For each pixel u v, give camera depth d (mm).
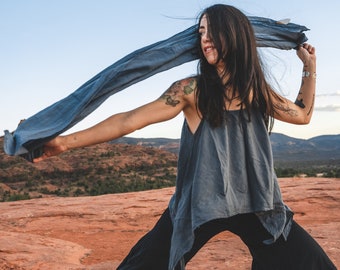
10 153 1861
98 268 5492
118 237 9172
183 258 2316
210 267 5078
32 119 1969
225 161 2174
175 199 2309
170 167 126438
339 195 11453
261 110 2291
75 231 9750
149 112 2104
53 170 114438
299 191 12133
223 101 2164
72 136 1987
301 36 2627
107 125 2031
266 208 2195
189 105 2197
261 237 2326
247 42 2197
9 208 11766
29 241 7047
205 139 2180
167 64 2221
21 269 5773
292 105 2465
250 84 2184
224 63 2199
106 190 97625
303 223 9633
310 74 2594
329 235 6328
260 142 2264
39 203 12227
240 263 5195
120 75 2105
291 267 2344
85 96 2033
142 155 131500
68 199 12742
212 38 2164
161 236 2395
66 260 6582
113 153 130250
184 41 2256
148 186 96312
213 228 2312
